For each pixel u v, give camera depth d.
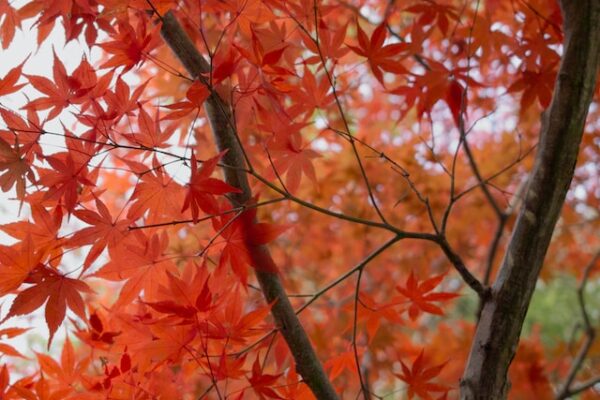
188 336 1.32
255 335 1.38
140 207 1.33
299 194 2.18
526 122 2.36
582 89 1.40
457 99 1.52
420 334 2.73
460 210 2.46
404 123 2.48
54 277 1.31
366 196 2.32
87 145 1.33
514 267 1.38
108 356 1.43
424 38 1.55
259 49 1.34
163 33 1.40
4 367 1.37
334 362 1.45
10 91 1.33
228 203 1.36
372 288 2.55
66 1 1.39
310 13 1.43
